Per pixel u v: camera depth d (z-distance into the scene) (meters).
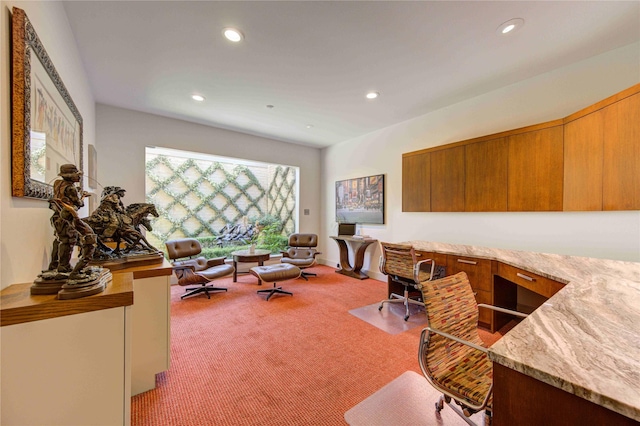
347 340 2.44
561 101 2.66
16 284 1.07
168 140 4.13
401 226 4.34
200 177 5.63
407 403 1.63
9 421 0.83
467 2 1.81
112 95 3.32
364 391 1.74
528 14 1.92
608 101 2.08
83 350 0.93
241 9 1.88
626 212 2.29
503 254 2.64
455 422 1.48
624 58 2.31
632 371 0.65
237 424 1.47
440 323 1.29
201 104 3.60
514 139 2.84
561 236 2.64
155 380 1.79
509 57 2.48
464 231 3.44
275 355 2.18
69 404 0.91
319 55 2.45
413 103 3.54
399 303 3.44
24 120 1.08
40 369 0.87
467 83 2.99
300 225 5.90
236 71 2.74
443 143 3.72
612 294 1.29
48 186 1.38
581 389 0.59
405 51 2.38
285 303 3.43
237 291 3.94
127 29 2.10
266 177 6.45
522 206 2.78
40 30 1.41
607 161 2.09
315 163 6.12
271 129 4.73
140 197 3.89
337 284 4.37
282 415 1.53
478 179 3.15
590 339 0.83
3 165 0.99
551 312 1.05
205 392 1.72
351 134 5.04
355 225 5.02
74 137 2.01
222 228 5.88
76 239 1.11
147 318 1.70
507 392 0.74
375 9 1.88
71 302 0.90
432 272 2.76
